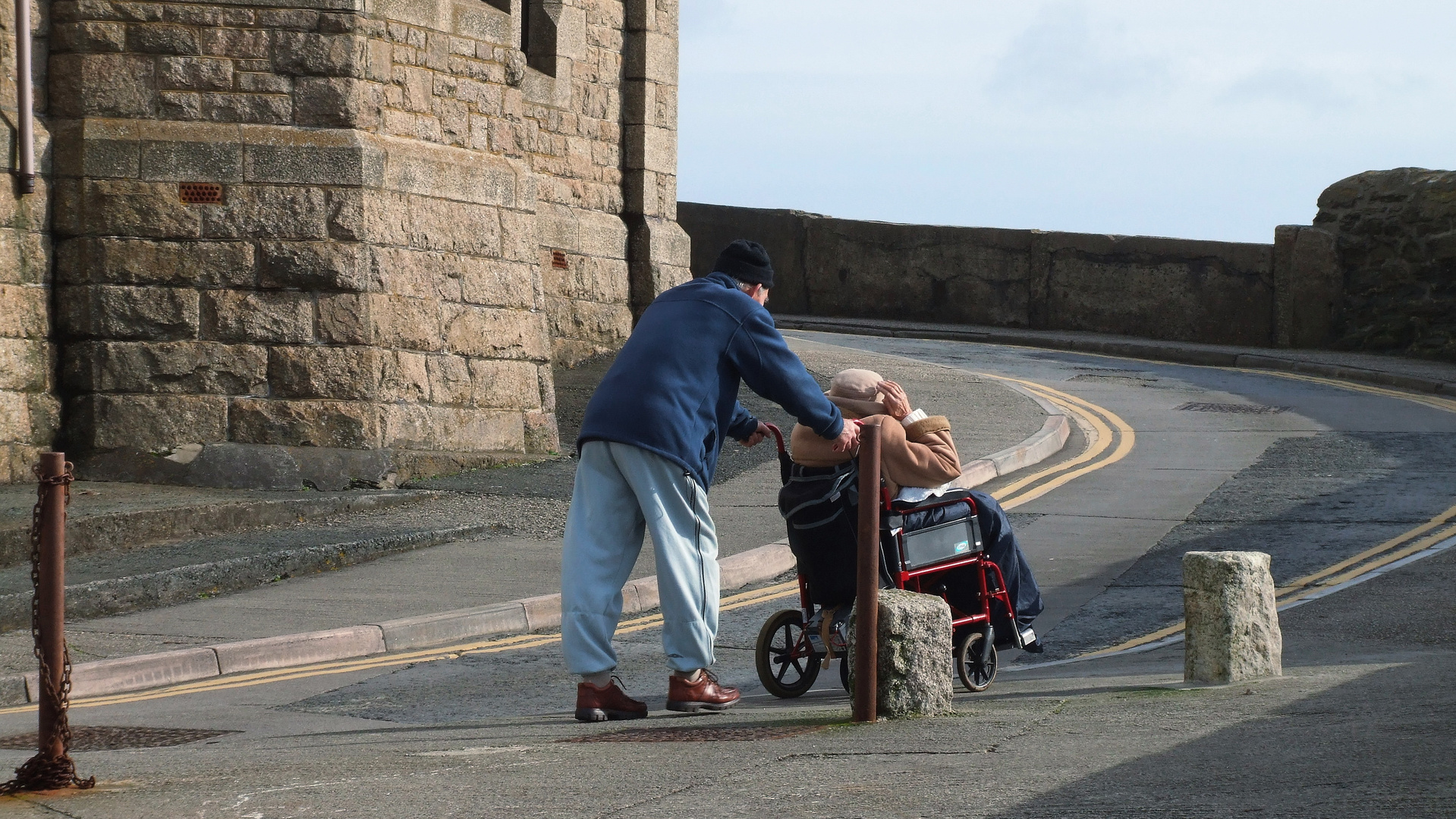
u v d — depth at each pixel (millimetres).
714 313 6215
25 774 4750
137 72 13867
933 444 7082
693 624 6164
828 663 7199
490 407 15461
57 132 13828
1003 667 8086
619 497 6129
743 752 4977
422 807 4203
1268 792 3971
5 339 13305
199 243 13875
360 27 14242
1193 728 5066
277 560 11039
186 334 13875
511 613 9867
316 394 14023
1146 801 3939
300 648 8883
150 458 13641
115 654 8578
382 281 14297
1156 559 10867
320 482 13719
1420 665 6551
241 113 13984
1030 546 11430
